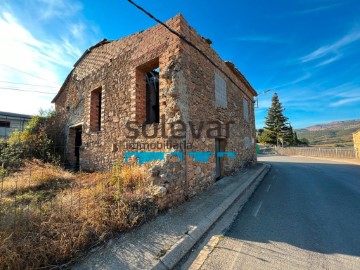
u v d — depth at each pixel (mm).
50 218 2984
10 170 7094
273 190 6953
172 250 2918
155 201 4180
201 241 3418
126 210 3580
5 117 16141
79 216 3211
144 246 2984
